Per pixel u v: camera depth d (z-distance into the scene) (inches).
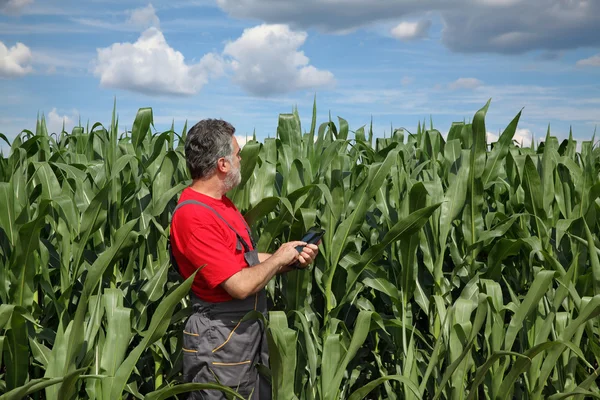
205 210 98.3
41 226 100.7
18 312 90.8
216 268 95.9
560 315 112.5
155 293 118.6
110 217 124.6
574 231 126.6
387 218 127.6
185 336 103.8
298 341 118.7
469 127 162.6
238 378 101.5
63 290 112.3
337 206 118.0
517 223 137.9
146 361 131.2
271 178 122.3
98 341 103.3
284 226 119.1
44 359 103.6
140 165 143.0
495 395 110.4
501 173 168.1
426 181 123.8
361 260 117.3
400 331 124.1
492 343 111.0
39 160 152.4
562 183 135.4
